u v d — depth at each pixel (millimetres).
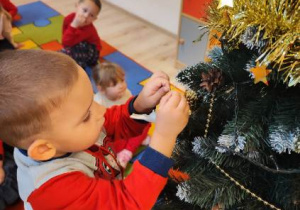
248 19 522
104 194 520
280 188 629
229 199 639
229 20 561
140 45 2424
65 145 524
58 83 473
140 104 682
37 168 540
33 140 501
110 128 721
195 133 769
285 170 564
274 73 535
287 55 491
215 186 660
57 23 2615
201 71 675
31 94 461
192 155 750
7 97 462
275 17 509
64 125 499
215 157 651
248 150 566
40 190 511
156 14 2572
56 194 515
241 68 628
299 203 602
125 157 1419
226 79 645
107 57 2266
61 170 534
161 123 531
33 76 466
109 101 1562
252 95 638
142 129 738
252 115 591
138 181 516
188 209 784
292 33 487
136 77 2074
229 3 530
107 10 2910
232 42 604
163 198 823
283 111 564
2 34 2006
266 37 503
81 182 529
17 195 1270
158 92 656
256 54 590
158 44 2445
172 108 524
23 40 2367
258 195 655
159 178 520
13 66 473
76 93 495
